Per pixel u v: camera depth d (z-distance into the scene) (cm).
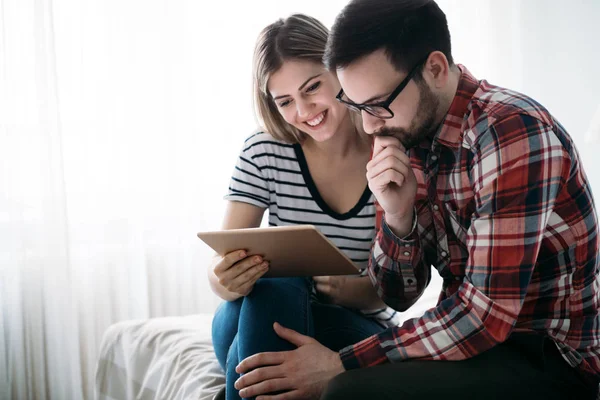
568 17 291
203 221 307
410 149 145
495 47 307
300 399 122
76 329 290
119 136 297
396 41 118
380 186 137
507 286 113
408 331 121
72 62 292
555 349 122
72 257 293
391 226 144
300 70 157
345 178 172
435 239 146
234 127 311
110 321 299
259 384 123
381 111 123
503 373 112
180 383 165
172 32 302
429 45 121
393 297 151
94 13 294
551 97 296
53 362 288
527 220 112
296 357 125
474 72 312
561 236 120
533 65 299
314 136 165
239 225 176
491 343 114
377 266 149
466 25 312
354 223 170
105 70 295
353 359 122
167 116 302
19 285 284
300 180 174
